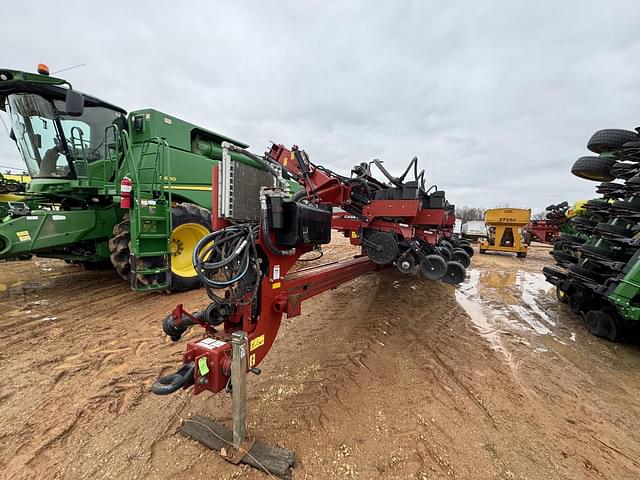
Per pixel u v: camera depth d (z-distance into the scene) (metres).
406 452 1.86
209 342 1.74
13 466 1.69
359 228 4.35
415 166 4.05
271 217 1.88
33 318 3.74
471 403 2.37
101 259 5.02
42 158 4.62
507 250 12.08
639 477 1.75
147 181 4.87
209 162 5.71
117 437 1.91
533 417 2.24
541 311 4.86
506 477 1.71
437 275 3.82
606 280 3.60
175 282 4.70
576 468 1.80
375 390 2.49
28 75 4.02
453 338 3.63
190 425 1.96
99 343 3.14
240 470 1.68
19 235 3.88
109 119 4.99
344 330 3.72
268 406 2.23
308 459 1.78
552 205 11.96
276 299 2.12
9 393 2.31
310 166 4.03
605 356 3.29
